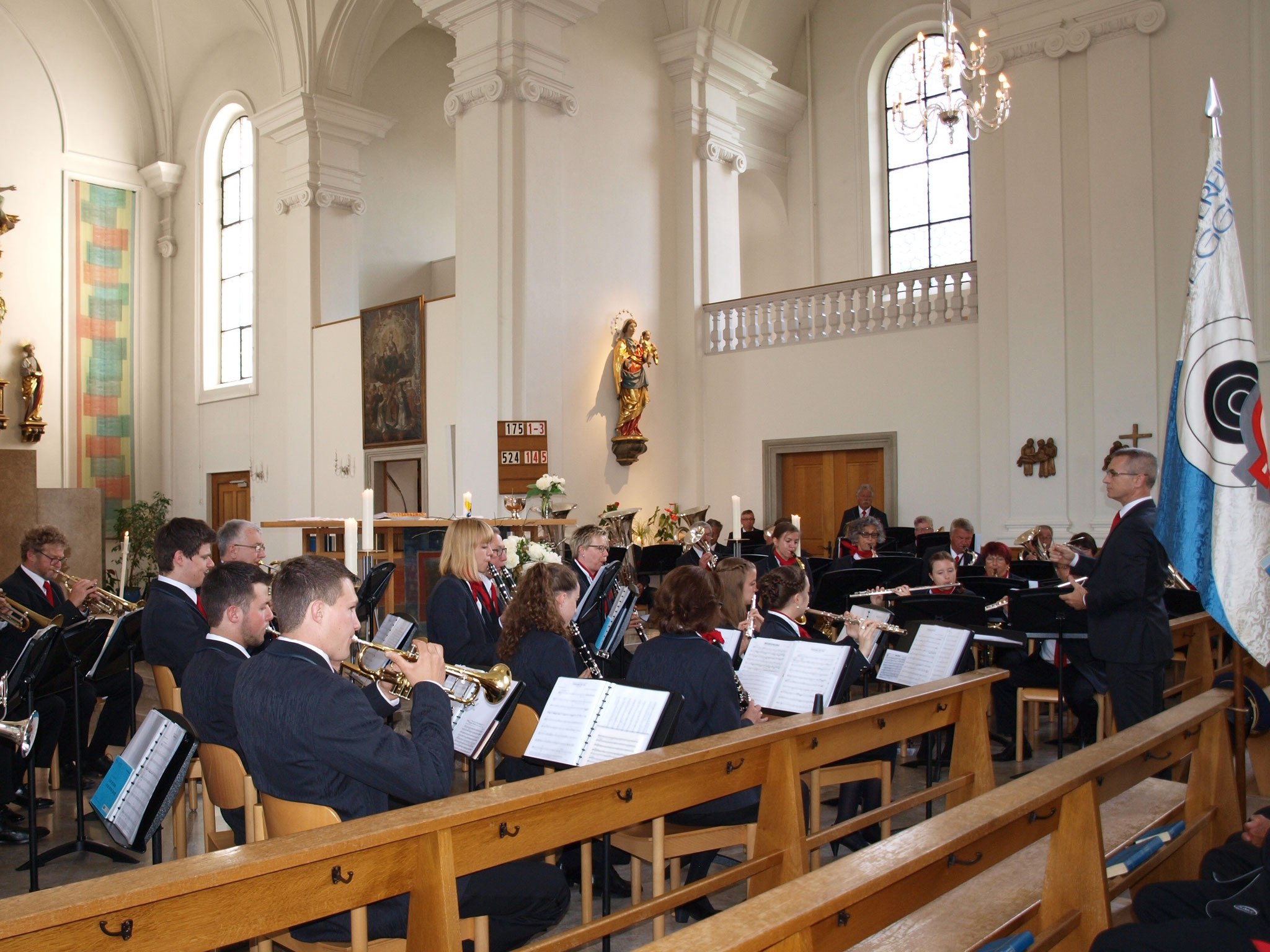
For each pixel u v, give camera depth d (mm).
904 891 2588
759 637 4688
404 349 14766
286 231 16984
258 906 2266
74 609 6980
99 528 16359
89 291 18516
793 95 17312
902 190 16891
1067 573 6859
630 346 13773
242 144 18531
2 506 14867
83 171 18500
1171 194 11281
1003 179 12477
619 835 3914
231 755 3543
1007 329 12273
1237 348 4234
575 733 3500
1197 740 4164
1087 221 11773
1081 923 2895
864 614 5617
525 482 12359
